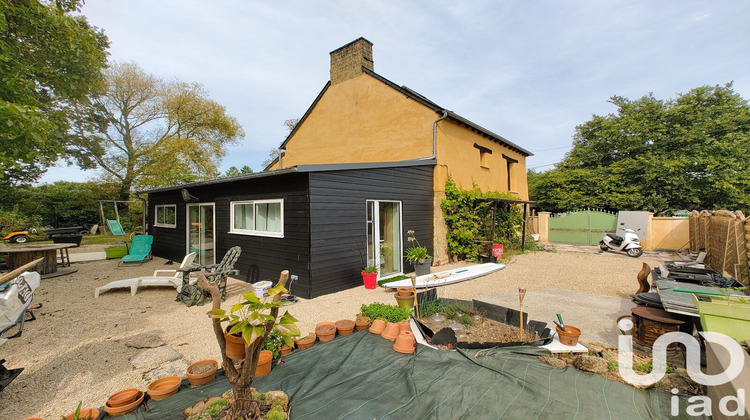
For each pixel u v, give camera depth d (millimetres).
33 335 4355
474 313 4629
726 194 17141
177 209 10797
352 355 3361
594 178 19625
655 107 19500
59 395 2920
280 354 3340
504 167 14922
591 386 2719
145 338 4266
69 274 8680
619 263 10258
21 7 6391
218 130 25219
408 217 8734
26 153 5551
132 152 23594
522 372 2930
